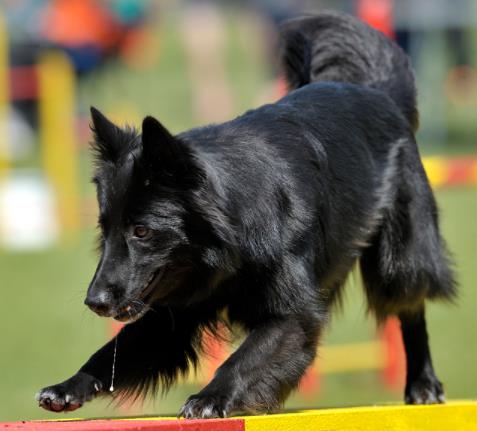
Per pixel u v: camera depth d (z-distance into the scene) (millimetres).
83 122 33938
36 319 20766
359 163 10102
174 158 8461
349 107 10359
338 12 11875
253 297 9094
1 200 26656
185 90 42469
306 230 9227
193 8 55219
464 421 9828
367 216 10156
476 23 38250
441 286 10961
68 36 36219
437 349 18703
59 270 24391
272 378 8805
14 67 34062
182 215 8594
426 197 10875
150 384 9531
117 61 40156
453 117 40594
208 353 9883
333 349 16594
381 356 16578
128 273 8508
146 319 9367
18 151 34062
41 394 8562
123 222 8547
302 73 12055
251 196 8922
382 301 10930
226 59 47688
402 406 9531
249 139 9234
